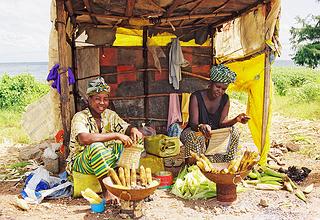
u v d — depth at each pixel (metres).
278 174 5.28
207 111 5.35
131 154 4.50
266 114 5.80
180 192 4.71
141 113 7.91
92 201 4.23
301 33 21.00
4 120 11.93
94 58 7.50
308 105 13.55
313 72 22.05
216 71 5.10
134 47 7.72
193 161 5.23
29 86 15.85
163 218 4.07
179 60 7.73
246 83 6.20
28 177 5.05
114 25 7.35
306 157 6.72
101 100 4.71
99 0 5.52
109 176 4.22
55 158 5.70
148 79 7.86
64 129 5.48
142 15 6.49
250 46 6.28
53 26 5.62
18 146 8.36
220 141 5.00
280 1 5.46
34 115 7.78
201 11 6.57
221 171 4.27
